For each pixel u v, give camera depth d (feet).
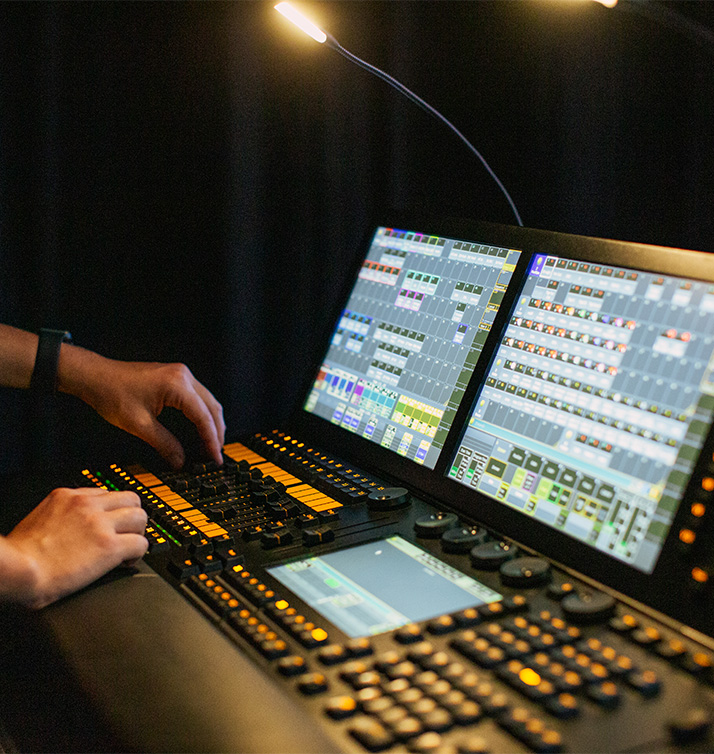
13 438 4.83
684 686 1.71
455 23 4.86
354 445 3.21
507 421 2.65
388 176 5.22
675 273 2.32
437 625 1.93
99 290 4.88
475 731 1.55
